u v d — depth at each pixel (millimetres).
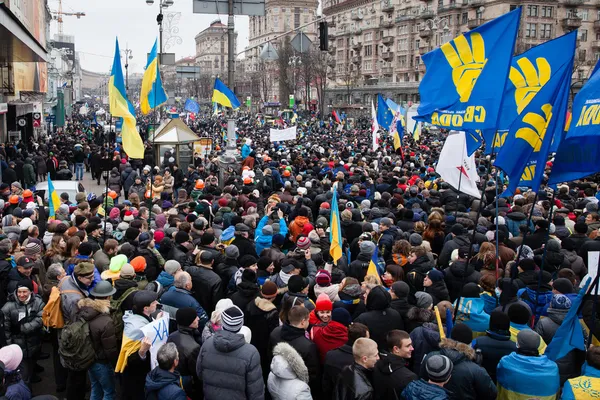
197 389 6227
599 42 78812
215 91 23375
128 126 10992
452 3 83500
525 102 8578
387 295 6281
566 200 14586
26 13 24844
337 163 20281
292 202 14086
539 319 6727
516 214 11625
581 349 5703
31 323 7117
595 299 5762
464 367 4984
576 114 6562
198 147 27562
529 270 7520
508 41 7184
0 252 7988
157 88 15539
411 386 4730
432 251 10633
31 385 7879
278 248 9305
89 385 7766
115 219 11938
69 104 83750
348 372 5086
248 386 5227
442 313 6441
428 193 14609
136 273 7477
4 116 34938
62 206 12195
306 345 5715
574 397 4812
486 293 7020
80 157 28594
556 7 76688
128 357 5816
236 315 5312
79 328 6457
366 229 10109
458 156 11844
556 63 8195
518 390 5023
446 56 7859
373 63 105000
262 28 146500
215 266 8648
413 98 91688
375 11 104500
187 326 6000
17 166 24172
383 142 36031
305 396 5062
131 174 20953
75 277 7020
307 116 89500
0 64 30141
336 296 7148
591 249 9469
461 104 7703
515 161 7258
